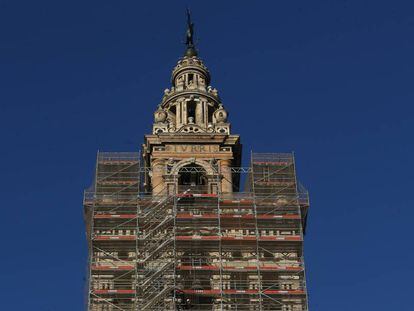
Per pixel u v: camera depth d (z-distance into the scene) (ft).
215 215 350.23
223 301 329.52
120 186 362.33
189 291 329.52
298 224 350.43
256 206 355.36
